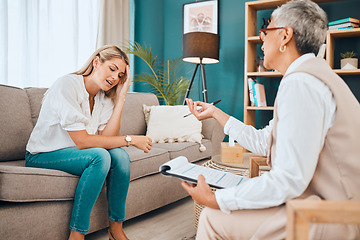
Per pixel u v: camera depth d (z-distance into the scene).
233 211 0.84
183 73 4.32
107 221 1.73
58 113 1.54
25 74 2.86
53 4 3.15
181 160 1.17
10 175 1.32
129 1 4.02
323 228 0.73
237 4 3.89
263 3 3.34
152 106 3.02
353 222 0.58
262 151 1.24
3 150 1.84
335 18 3.29
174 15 4.37
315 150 0.74
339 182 0.77
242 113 3.89
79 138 1.53
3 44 2.66
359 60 3.15
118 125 1.83
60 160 1.56
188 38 3.38
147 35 4.30
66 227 1.53
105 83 1.69
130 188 1.90
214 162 1.95
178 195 2.37
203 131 3.00
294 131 0.75
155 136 2.79
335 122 0.78
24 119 1.99
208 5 4.05
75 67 3.34
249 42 3.45
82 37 3.50
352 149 0.77
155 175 2.13
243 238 0.83
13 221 1.34
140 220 2.12
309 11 0.91
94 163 1.47
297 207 0.60
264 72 3.34
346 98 0.79
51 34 3.11
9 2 2.75
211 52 3.37
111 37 3.75
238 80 3.92
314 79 0.78
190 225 2.04
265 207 0.79
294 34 0.93
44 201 1.45
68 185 1.50
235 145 2.00
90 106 1.80
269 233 0.80
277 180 0.76
